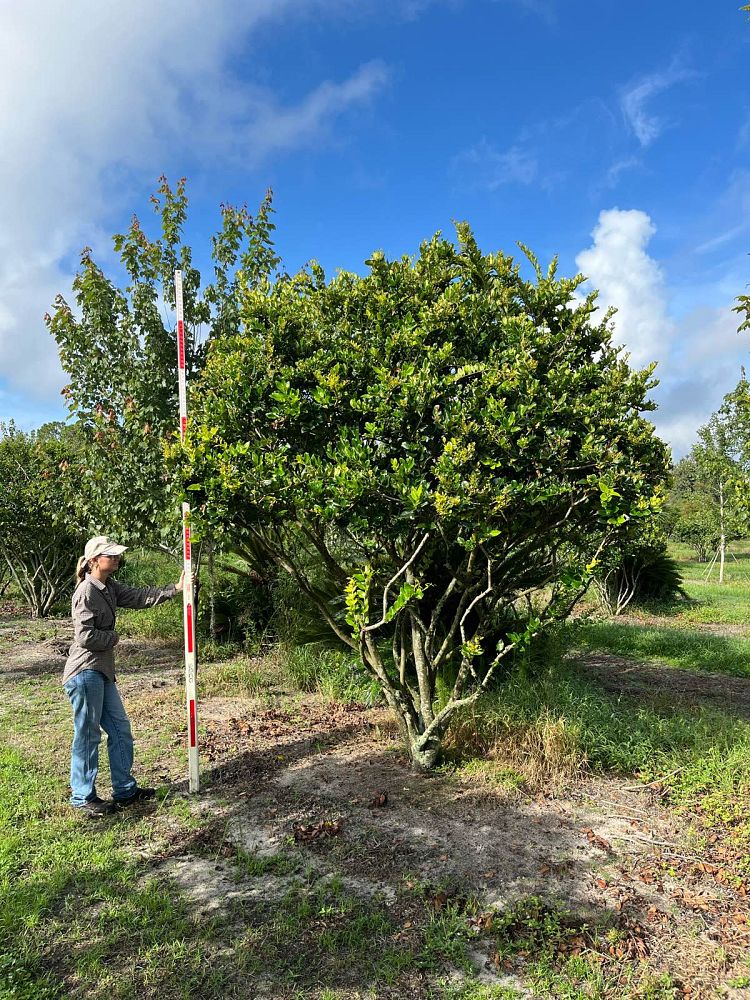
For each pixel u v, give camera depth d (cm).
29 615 1342
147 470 848
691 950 297
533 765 475
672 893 338
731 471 1794
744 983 276
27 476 1274
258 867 362
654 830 402
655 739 520
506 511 429
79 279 870
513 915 315
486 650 614
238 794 455
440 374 448
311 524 486
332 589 701
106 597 440
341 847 383
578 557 507
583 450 402
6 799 443
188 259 896
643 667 831
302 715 622
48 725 607
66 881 354
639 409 450
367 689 641
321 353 444
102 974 285
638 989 272
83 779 430
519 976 282
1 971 285
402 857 371
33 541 1284
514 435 411
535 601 702
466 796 443
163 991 276
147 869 367
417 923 316
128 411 855
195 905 333
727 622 1256
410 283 502
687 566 2711
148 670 814
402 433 422
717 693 701
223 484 413
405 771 484
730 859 369
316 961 293
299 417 444
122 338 860
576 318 476
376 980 282
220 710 641
